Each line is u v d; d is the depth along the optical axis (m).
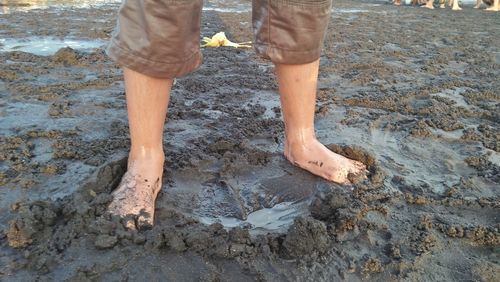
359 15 8.95
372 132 2.51
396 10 10.61
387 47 5.29
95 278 1.30
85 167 1.94
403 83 3.64
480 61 4.66
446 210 1.76
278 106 2.89
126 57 1.51
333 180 1.91
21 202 1.62
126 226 1.50
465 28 7.48
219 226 1.54
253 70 3.81
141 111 1.62
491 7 11.47
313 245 1.47
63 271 1.32
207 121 2.54
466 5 13.36
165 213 1.62
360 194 1.83
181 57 1.54
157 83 1.58
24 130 2.30
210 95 3.06
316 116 2.72
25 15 6.60
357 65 4.15
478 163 2.18
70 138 2.24
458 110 2.97
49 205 1.56
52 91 2.96
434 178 2.02
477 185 1.97
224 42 4.80
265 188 1.88
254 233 1.60
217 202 1.78
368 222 1.64
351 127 2.57
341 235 1.57
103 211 1.55
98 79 3.28
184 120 2.54
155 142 1.70
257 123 2.53
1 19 6.06
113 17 6.78
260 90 3.25
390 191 1.87
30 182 1.78
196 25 1.55
